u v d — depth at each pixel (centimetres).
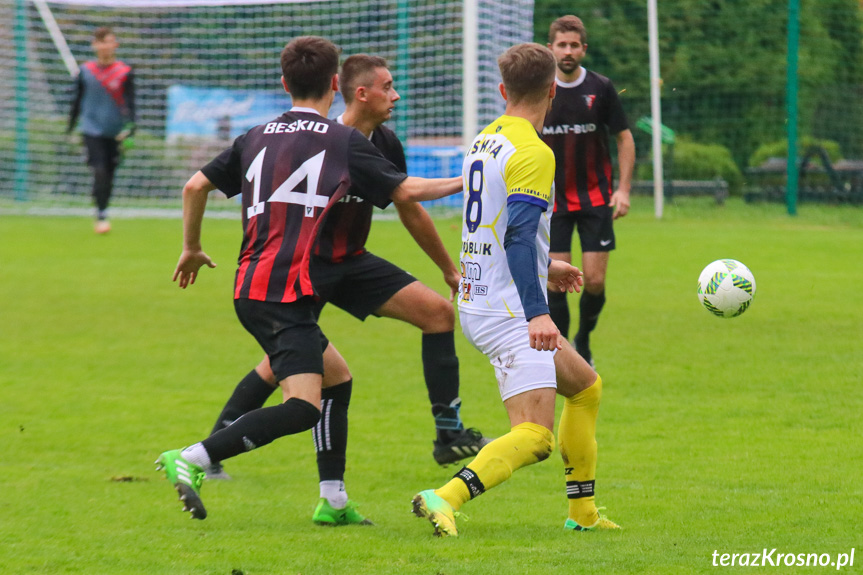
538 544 1298
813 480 1612
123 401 2253
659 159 6525
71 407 2195
